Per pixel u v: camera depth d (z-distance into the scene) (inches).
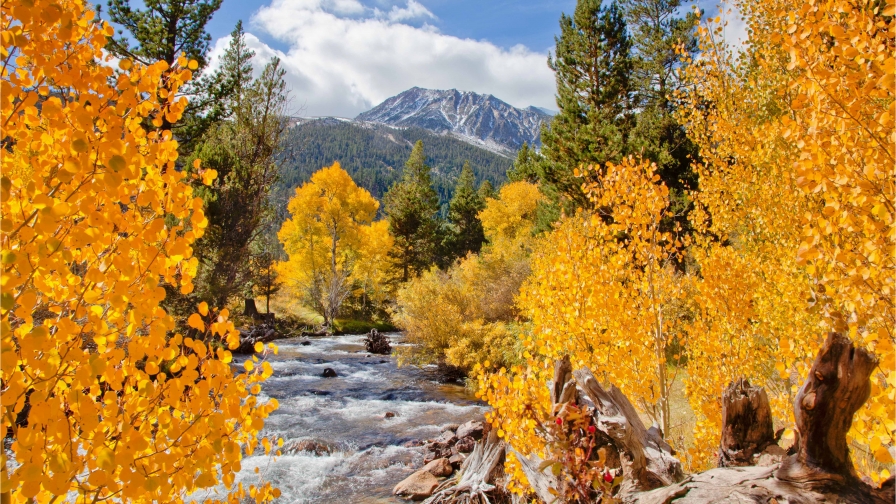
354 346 882.8
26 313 71.6
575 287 203.8
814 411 84.0
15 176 79.5
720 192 291.1
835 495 83.0
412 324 669.3
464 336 593.9
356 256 1296.8
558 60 791.1
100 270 83.9
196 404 90.6
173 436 86.8
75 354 75.4
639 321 214.7
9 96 74.3
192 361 90.0
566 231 217.0
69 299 82.5
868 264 107.8
